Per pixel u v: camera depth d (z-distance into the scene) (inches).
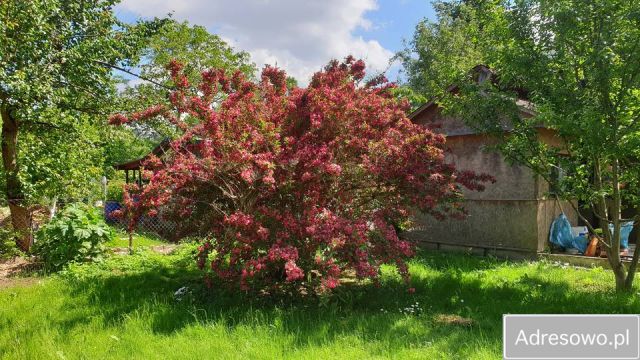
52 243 337.7
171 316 211.0
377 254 229.5
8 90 319.3
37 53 328.8
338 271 216.2
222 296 237.0
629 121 230.8
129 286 267.6
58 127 394.0
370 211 257.0
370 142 249.4
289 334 187.3
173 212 270.1
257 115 248.5
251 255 231.0
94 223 358.0
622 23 218.5
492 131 274.7
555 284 277.0
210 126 229.3
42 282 284.5
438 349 171.3
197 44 971.3
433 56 917.8
